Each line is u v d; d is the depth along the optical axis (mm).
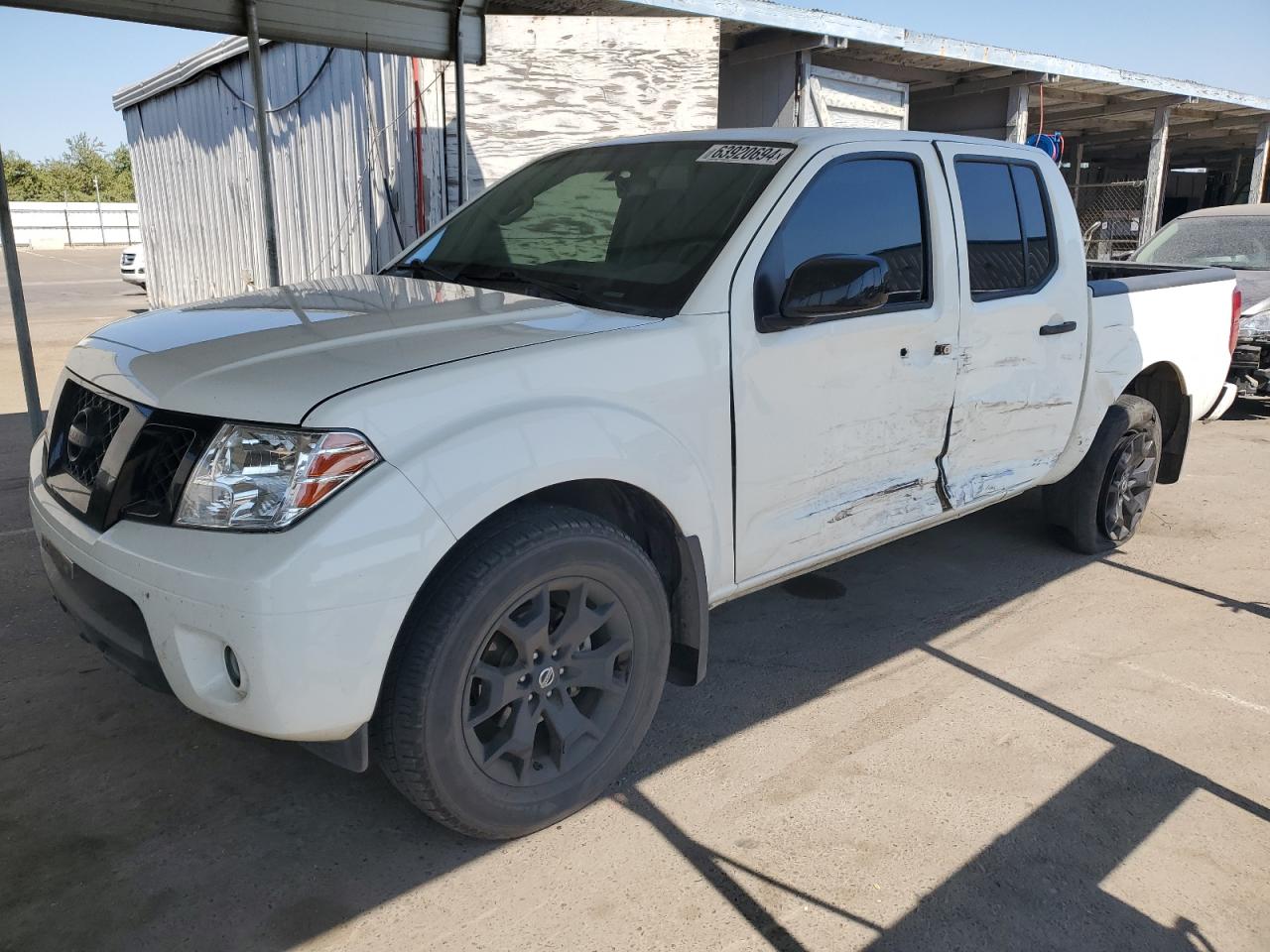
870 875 2533
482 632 2365
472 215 3838
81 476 2557
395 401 2240
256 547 2111
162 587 2180
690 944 2277
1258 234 8625
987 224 3832
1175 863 2623
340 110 9961
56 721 3123
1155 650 3916
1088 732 3270
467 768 2426
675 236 3098
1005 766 3051
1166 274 5254
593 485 2703
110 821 2645
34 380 4891
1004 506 5828
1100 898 2477
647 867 2541
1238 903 2479
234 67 12156
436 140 8445
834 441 3230
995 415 3893
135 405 2408
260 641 2072
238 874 2461
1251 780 3016
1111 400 4578
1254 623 4199
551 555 2445
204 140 13523
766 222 3008
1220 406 5453
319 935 2270
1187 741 3234
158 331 2820
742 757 3066
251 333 2648
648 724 2848
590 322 2725
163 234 15945
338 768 2939
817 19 9234
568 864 2547
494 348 2471
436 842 2617
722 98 10898
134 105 15812
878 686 3551
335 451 2145
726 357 2852
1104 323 4422
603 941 2279
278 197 11781
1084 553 4965
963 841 2678
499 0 8375
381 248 9680
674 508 2746
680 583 2924
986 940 2320
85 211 49656
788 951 2266
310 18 5359
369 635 2158
